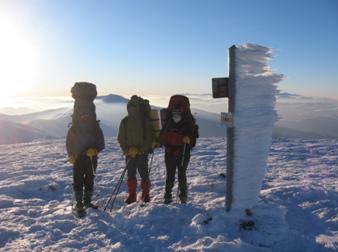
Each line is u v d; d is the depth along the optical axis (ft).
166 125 22.61
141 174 23.98
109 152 47.03
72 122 22.41
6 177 33.19
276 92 17.93
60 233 18.57
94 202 24.67
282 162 36.29
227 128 18.42
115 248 16.31
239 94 17.74
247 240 16.58
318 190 22.91
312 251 15.60
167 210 20.15
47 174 33.65
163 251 15.78
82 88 22.43
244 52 17.54
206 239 16.39
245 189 18.28
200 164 36.45
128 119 23.57
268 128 18.01
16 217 20.99
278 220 17.51
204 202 22.62
